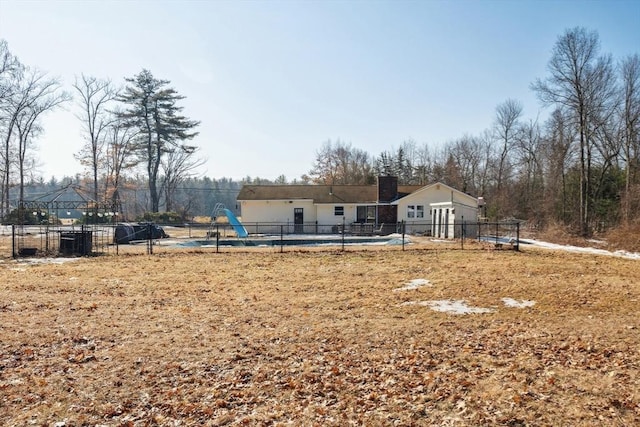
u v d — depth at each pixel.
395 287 11.84
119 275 14.01
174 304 10.02
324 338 7.38
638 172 32.72
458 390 5.33
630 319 8.38
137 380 5.71
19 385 5.53
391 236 30.20
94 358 6.45
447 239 27.16
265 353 6.68
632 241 21.64
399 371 5.96
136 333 7.67
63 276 13.80
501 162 52.75
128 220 47.16
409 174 65.38
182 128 58.50
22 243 22.58
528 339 7.21
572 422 4.54
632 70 31.88
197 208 77.75
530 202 44.50
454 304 9.84
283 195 37.72
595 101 32.12
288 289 11.73
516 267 14.95
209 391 5.41
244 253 19.75
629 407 4.79
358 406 5.01
